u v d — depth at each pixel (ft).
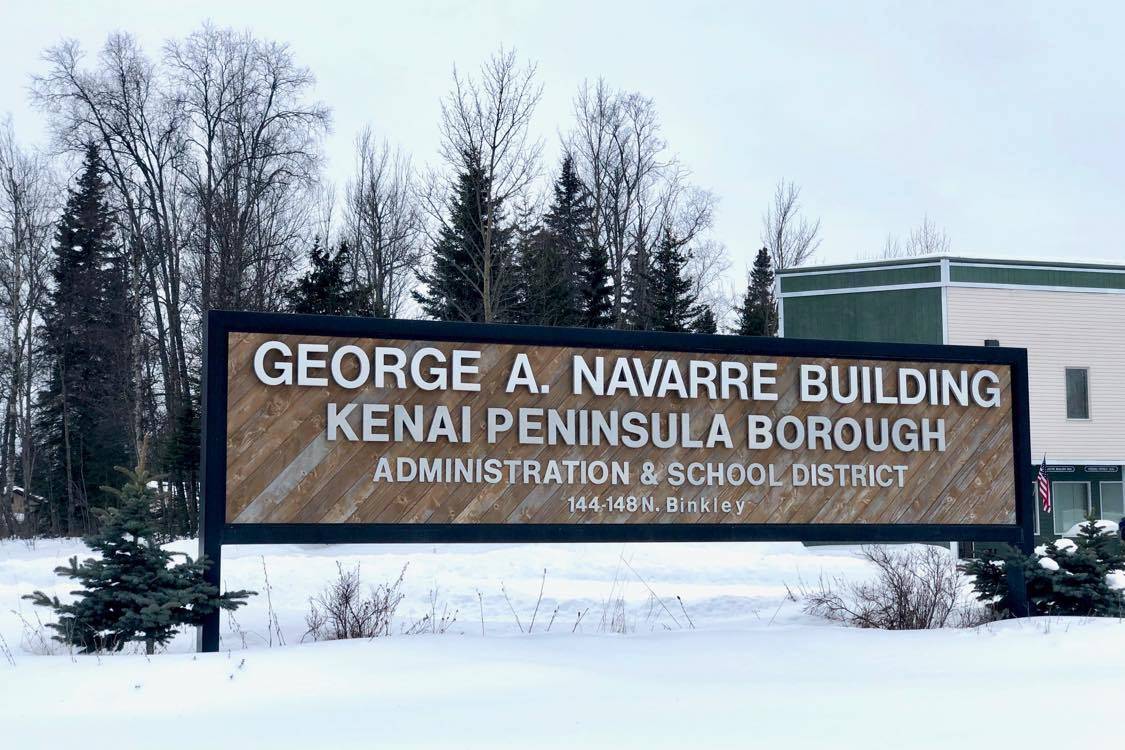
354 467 44.14
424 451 45.06
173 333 152.46
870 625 48.62
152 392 161.99
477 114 132.67
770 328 194.39
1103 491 122.62
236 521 42.55
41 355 172.45
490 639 41.93
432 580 68.44
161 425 158.51
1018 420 53.62
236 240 140.26
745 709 29.48
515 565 74.90
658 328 169.07
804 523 50.03
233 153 154.51
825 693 31.83
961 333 116.67
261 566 70.44
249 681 33.55
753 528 49.14
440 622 50.65
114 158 155.12
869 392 51.55
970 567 52.60
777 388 50.24
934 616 50.62
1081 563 51.47
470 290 145.89
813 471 50.39
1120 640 40.98
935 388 52.49
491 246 143.02
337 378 44.11
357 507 44.01
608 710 29.43
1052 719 27.32
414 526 44.50
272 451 43.16
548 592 64.08
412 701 30.94
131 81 154.81
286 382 43.39
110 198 168.25
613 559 79.51
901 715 28.35
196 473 125.70
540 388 46.68
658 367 48.32
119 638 39.88
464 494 45.42
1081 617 48.83
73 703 30.76
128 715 29.27
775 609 55.62
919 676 35.01
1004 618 51.08
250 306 138.41
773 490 49.70
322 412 43.91
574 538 46.60
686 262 175.52
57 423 172.96
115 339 160.97
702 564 78.54
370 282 162.81
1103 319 121.29
